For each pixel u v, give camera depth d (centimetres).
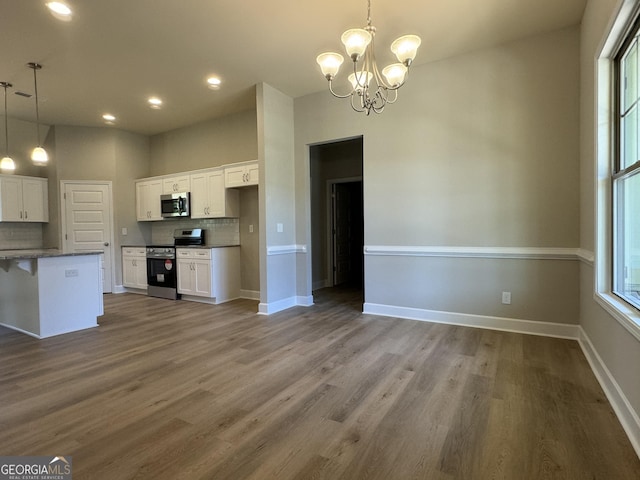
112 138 612
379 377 248
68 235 587
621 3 183
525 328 344
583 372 251
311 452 166
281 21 303
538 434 178
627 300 206
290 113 476
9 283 387
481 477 149
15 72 393
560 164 325
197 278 521
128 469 155
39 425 191
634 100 206
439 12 292
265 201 438
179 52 354
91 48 344
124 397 222
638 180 201
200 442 175
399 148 403
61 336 353
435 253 384
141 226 646
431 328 365
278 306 457
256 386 236
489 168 356
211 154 580
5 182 540
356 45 218
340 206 699
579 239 317
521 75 338
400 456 163
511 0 277
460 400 214
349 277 730
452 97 371
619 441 172
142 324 397
